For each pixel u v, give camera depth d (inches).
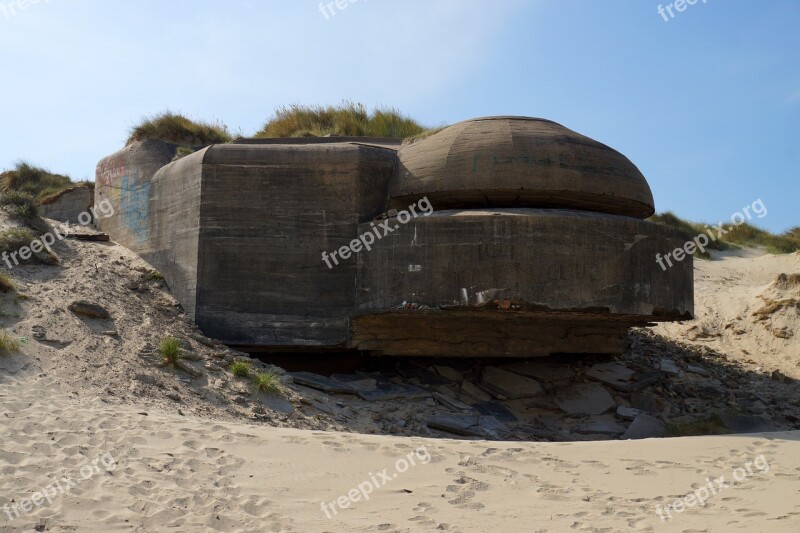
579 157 438.6
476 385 472.1
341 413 396.8
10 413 269.3
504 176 428.5
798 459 298.5
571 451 305.7
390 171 467.2
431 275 410.0
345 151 461.1
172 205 489.4
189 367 382.0
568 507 235.3
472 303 400.5
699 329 661.3
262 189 459.8
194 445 264.7
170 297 473.1
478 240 402.9
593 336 492.4
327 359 477.1
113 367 357.1
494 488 251.4
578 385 486.9
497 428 411.8
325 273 450.3
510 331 467.5
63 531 192.7
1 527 191.0
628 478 269.1
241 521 209.6
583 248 406.9
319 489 241.0
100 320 405.4
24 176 819.4
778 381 559.5
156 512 207.5
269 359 468.1
